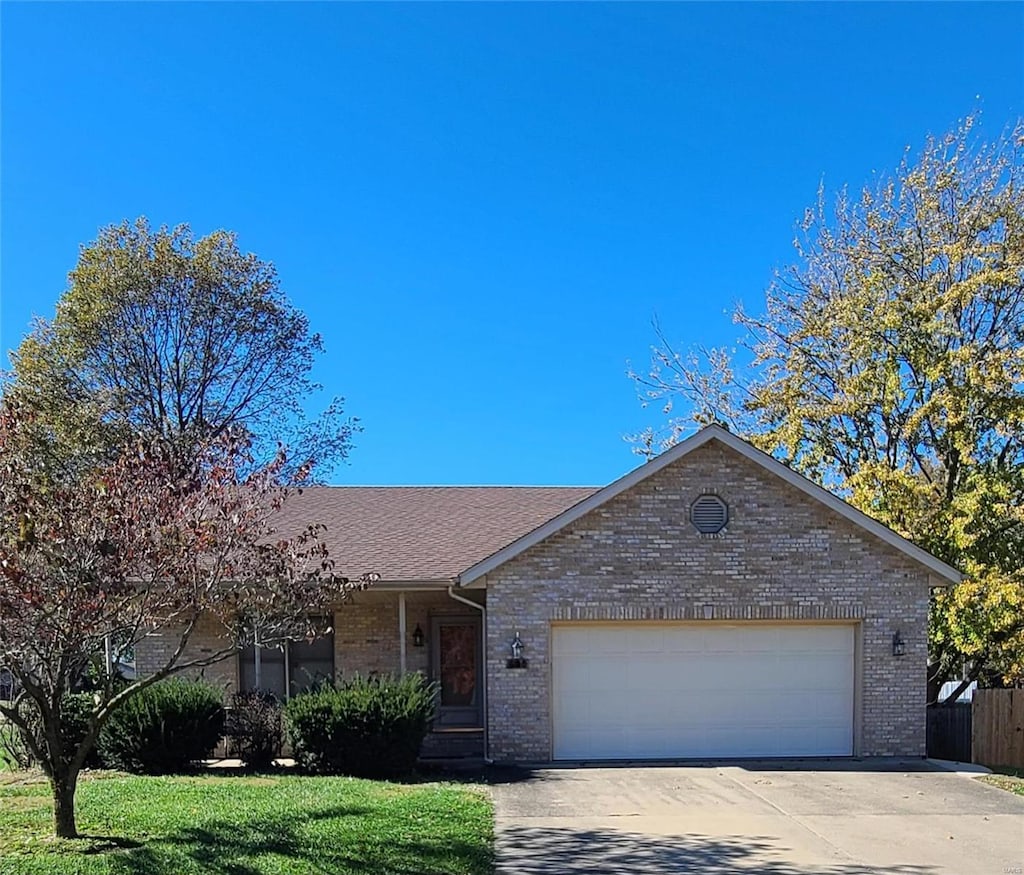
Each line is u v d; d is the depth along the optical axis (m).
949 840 10.09
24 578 7.98
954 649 20.77
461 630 17.58
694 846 9.72
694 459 15.73
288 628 10.52
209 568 9.59
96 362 30.34
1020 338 22.34
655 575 15.55
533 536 15.33
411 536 18.34
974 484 20.30
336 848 9.05
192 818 10.18
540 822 10.74
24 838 9.34
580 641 15.65
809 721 15.73
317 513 19.81
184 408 31.91
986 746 16.34
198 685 14.87
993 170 23.33
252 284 32.91
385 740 13.76
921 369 22.09
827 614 15.67
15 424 9.55
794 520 15.74
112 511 8.37
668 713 15.62
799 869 8.92
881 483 20.75
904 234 24.00
